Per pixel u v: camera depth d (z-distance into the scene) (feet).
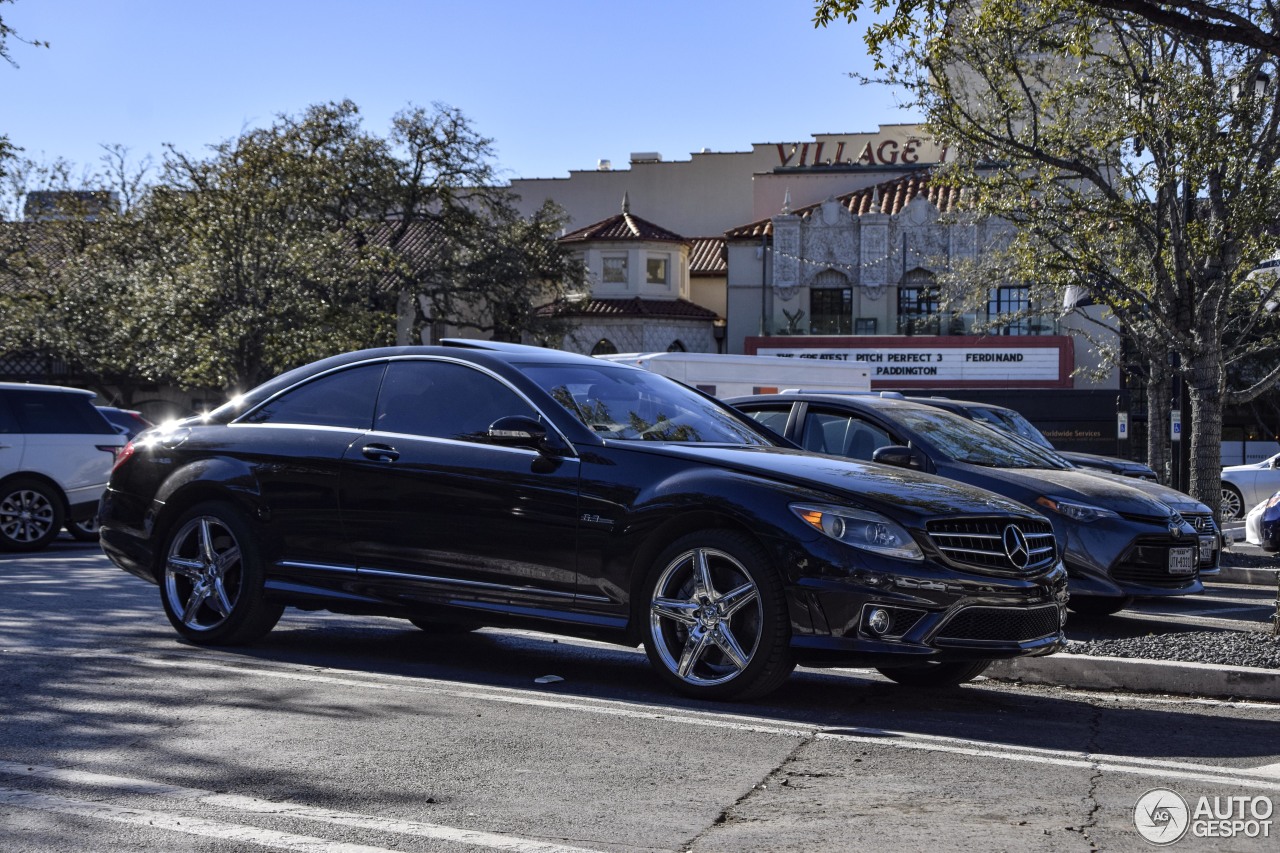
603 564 21.57
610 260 157.99
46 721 18.33
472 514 22.71
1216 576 47.37
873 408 34.35
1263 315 60.85
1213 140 51.26
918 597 19.95
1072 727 19.81
